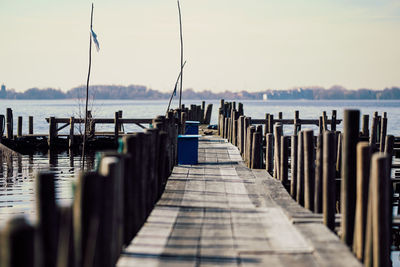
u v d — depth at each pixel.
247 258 6.85
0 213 14.98
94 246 5.48
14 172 22.39
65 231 5.14
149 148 9.15
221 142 22.73
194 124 21.45
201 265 6.55
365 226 7.13
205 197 10.65
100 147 29.78
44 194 4.97
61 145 29.86
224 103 32.50
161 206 9.78
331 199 8.48
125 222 7.20
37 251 4.31
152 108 120.12
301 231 8.02
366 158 7.09
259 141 15.20
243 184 12.22
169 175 13.35
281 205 9.98
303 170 11.33
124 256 6.77
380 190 6.61
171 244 7.36
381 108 141.50
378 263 6.68
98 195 5.57
